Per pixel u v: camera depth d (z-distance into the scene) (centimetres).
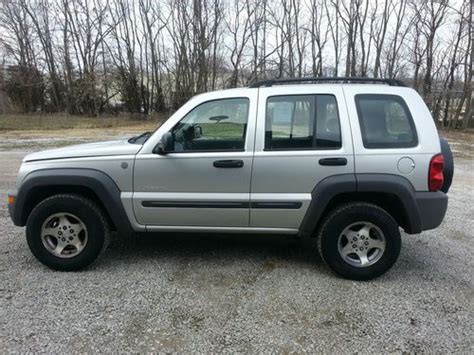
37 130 1947
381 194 325
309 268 356
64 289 309
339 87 328
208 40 3162
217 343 244
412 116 320
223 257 379
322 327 263
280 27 3050
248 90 334
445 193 347
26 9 3500
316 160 319
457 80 2595
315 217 326
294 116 325
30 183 331
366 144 317
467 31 2441
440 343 247
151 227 345
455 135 1973
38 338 246
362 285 324
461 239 443
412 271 354
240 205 330
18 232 438
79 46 3628
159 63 3528
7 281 321
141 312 278
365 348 242
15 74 3453
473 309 289
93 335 250
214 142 331
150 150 332
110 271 344
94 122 2600
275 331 258
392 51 2900
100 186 329
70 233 340
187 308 284
